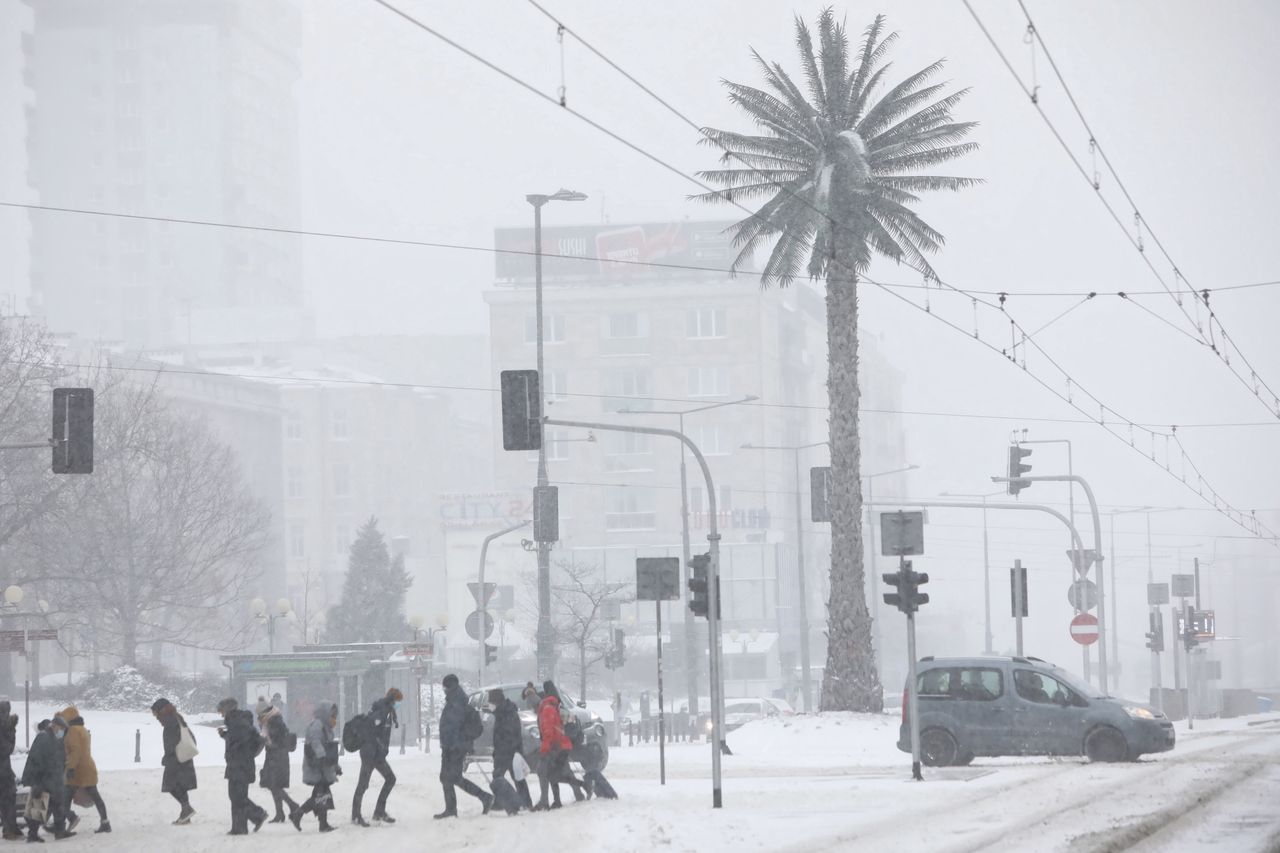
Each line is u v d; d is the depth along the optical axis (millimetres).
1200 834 35625
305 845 41500
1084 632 96188
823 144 89688
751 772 63875
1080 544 100250
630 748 89125
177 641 143125
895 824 39719
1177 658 120812
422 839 41281
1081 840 34719
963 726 62188
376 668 101875
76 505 132500
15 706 116625
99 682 121125
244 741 45594
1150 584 116562
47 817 48469
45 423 134125
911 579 54312
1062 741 60906
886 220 89688
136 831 47844
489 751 68938
